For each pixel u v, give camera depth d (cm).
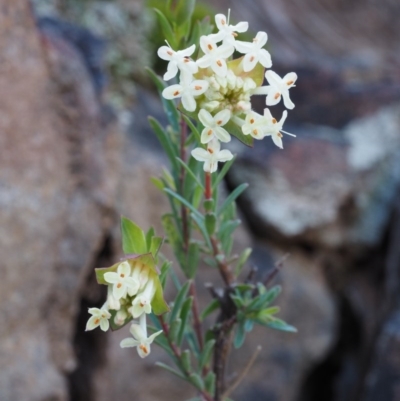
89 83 57
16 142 49
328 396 78
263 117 21
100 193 55
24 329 48
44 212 50
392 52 117
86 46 60
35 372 48
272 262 74
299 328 73
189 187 29
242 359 67
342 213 82
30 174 49
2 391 46
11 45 49
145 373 59
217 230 28
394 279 69
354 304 80
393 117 87
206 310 30
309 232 78
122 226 23
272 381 69
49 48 54
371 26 121
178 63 21
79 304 56
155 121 29
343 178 80
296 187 77
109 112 60
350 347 79
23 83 50
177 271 62
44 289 50
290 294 72
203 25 27
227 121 21
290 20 113
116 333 57
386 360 57
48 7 71
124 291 21
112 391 56
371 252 83
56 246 51
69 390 55
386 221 82
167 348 27
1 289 46
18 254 47
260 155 77
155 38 80
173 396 61
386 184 83
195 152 21
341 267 82
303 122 87
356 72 93
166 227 30
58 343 51
